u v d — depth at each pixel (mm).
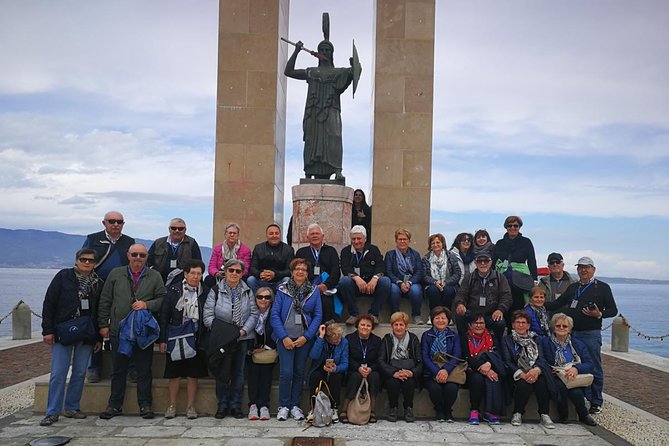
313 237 8898
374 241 13570
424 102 13758
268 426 7461
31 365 11883
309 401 8156
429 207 13586
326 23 11992
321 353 7816
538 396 7891
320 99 11664
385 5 13891
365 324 8008
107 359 8500
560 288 9234
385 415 8125
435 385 7898
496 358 7977
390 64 13789
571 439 7234
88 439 6852
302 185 11266
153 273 7914
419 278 9469
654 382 11508
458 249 10000
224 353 7520
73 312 7500
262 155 13617
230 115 13672
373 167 13750
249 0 13844
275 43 13789
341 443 6812
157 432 7145
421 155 13680
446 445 6816
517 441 7051
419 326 9141
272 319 7855
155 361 8453
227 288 7898
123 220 8508
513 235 9602
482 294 8609
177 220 8625
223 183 13562
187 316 7691
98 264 8320
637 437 7438
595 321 8617
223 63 13742
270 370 7922
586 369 8055
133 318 7578
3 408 8266
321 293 8680
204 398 8023
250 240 13508
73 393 7699
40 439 6754
